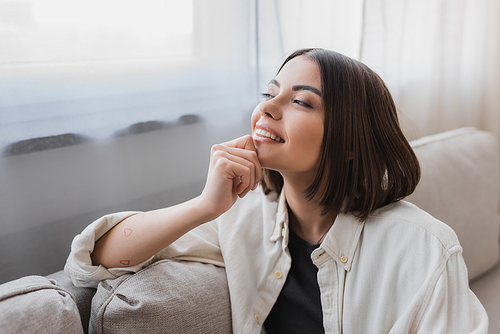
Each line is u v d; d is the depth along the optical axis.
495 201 1.25
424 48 1.69
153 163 1.15
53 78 0.94
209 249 0.82
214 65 1.20
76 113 0.99
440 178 1.10
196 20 1.14
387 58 1.52
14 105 0.90
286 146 0.65
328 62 0.65
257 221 0.86
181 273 0.73
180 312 0.68
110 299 0.66
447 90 1.83
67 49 0.95
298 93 0.65
